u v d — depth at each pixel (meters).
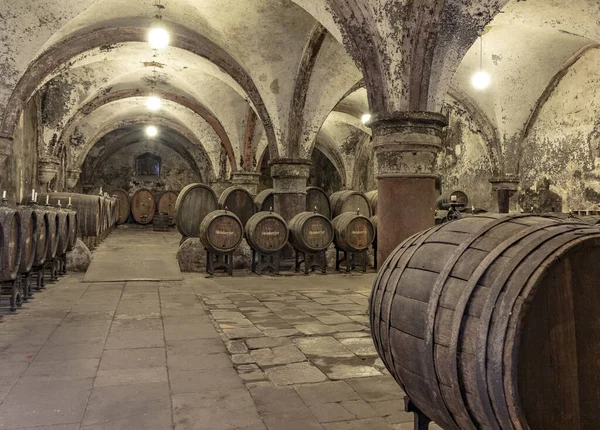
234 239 9.43
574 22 8.05
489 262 1.97
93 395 3.35
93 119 19.00
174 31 10.16
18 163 11.37
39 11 7.97
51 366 3.93
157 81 15.12
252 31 9.53
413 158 5.82
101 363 4.04
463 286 2.03
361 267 11.05
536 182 11.87
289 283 8.70
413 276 2.39
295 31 9.48
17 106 8.71
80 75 13.61
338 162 20.55
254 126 15.82
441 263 2.28
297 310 6.33
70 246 8.83
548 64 10.84
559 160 11.15
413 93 5.85
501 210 12.45
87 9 8.91
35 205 6.83
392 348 2.42
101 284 8.07
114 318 5.66
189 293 7.48
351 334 5.11
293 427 2.94
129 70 13.76
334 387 3.61
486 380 1.77
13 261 5.75
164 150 26.47
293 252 10.95
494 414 1.81
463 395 1.94
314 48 9.59
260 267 9.73
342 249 10.38
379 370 3.99
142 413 3.09
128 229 20.95
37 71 8.93
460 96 11.98
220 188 19.66
